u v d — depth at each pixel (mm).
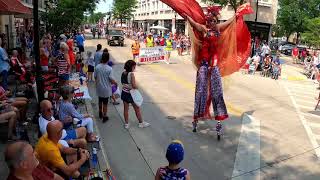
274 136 9500
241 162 7672
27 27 35094
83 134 6598
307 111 12594
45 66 11609
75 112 7176
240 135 9383
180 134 9195
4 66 10828
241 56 9156
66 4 29188
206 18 8703
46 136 5102
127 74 9117
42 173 4301
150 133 9133
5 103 7598
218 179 6820
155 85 15484
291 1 48969
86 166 5844
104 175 5832
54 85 10133
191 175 6922
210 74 8969
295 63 32250
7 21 24266
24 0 27938
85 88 10734
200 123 10227
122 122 9859
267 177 7020
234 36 8891
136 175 6789
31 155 3566
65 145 5691
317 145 8992
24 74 11352
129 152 7848
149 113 10977
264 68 21203
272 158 8008
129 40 49562
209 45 8773
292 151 8500
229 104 12898
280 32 56375
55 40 22594
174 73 19234
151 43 27312
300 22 47562
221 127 9430
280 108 12789
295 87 17906
